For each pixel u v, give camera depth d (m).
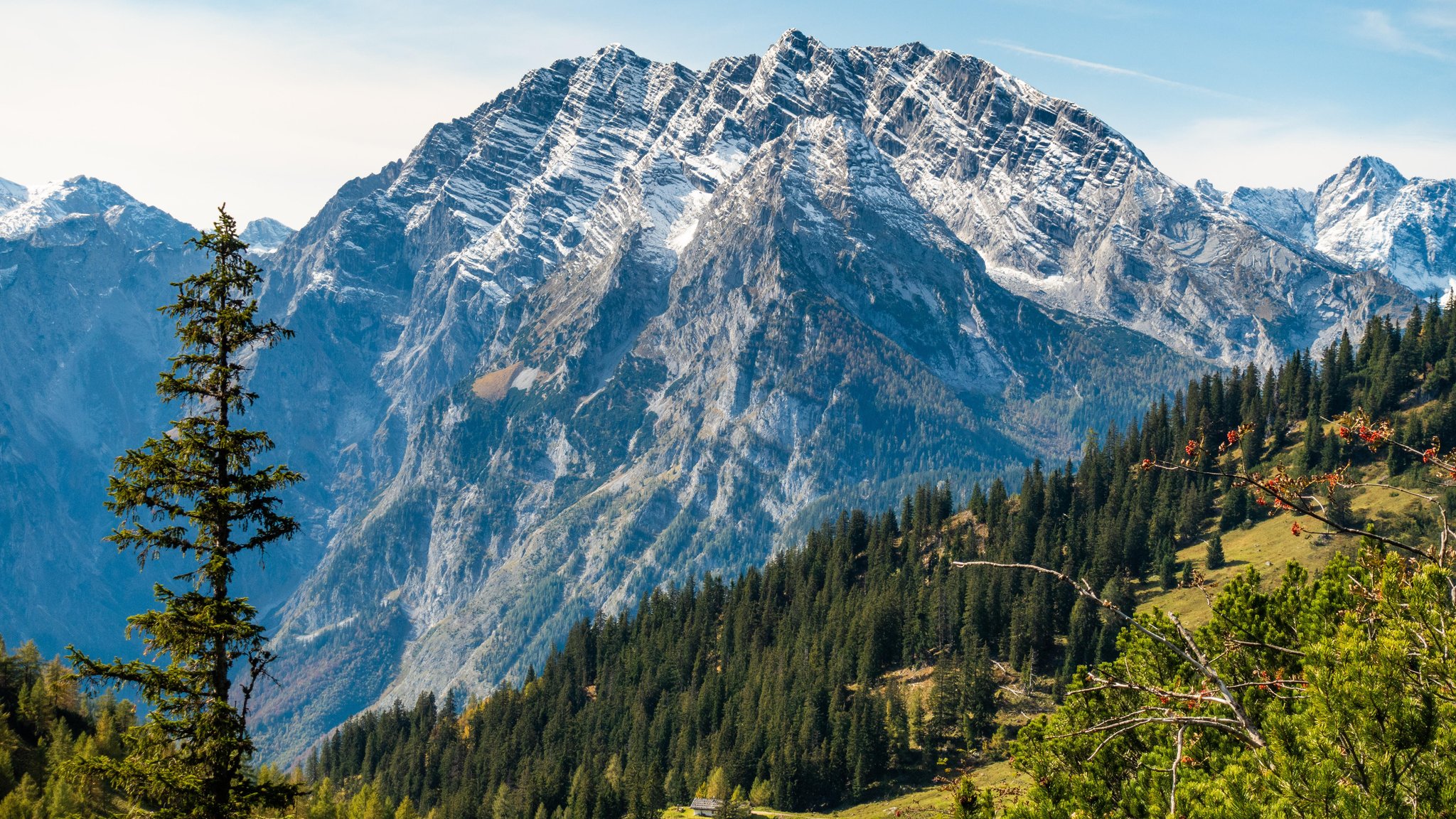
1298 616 31.19
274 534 32.28
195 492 31.14
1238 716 19.34
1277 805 20.67
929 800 125.69
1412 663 21.48
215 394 31.78
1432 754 19.91
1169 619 20.33
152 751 30.72
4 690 143.62
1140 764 27.88
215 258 31.94
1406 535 122.06
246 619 31.61
